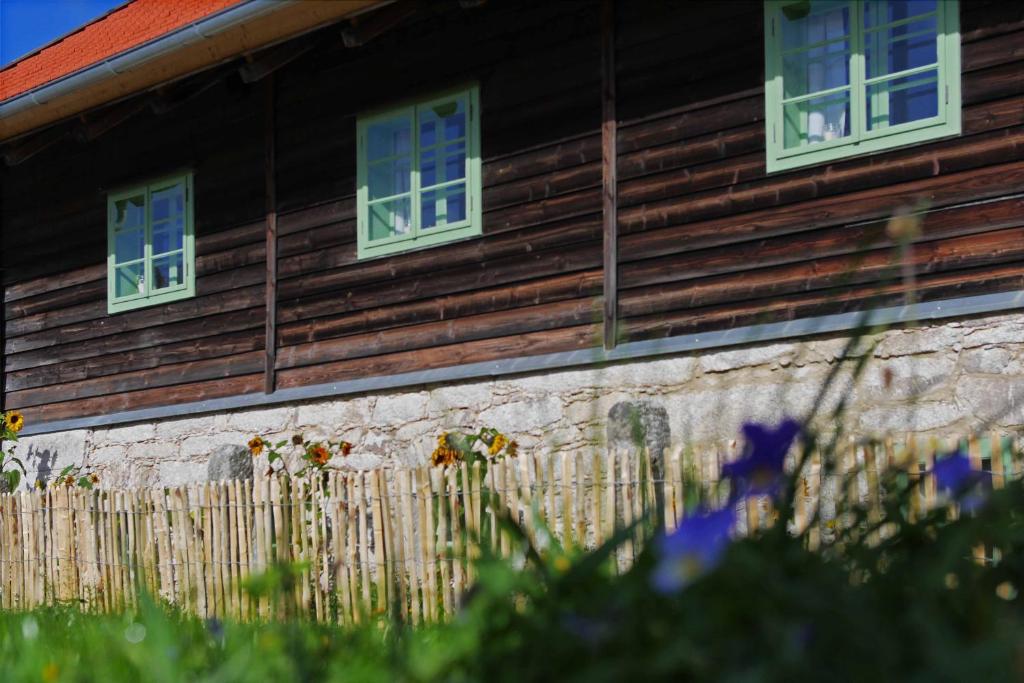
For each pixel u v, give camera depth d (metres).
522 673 1.40
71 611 6.36
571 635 1.37
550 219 8.39
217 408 10.23
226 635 2.75
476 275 8.77
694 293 7.62
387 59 9.40
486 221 8.74
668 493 5.28
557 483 5.63
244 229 10.38
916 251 6.81
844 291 7.02
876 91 7.15
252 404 9.97
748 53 7.52
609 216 8.00
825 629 1.22
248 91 10.41
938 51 6.82
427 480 5.95
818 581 1.29
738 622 1.24
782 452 1.32
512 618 1.49
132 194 11.34
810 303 7.14
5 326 12.55
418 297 9.10
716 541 1.14
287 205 10.03
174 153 11.00
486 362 8.62
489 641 1.50
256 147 10.34
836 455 1.67
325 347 9.66
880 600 1.37
